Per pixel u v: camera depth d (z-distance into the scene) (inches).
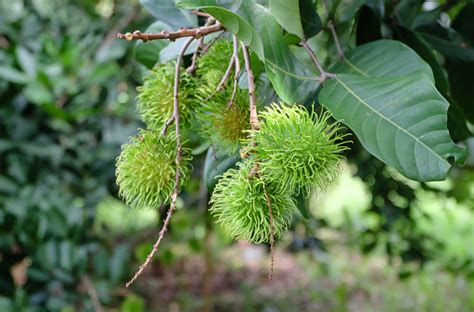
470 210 57.3
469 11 32.8
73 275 49.9
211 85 28.2
